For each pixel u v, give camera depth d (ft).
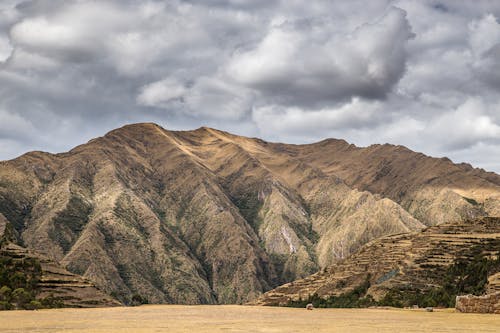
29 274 554.87
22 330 142.41
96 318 190.70
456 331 137.18
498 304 208.13
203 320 177.06
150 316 203.00
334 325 154.92
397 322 165.48
